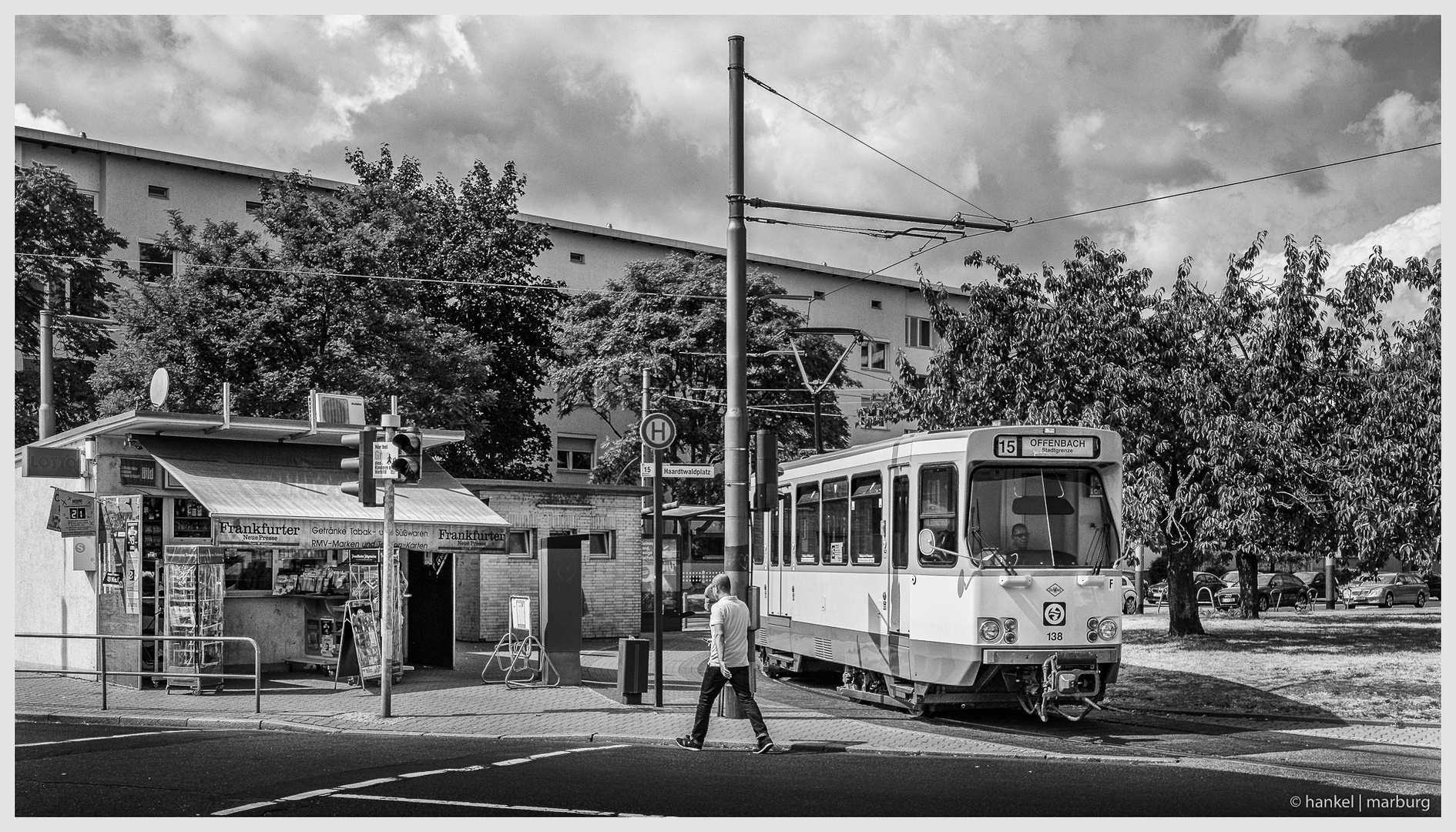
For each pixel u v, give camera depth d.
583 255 56.31
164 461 19.00
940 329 25.69
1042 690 14.53
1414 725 15.48
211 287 33.47
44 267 35.78
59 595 20.64
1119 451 15.16
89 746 13.35
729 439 15.61
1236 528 22.48
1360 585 49.72
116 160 45.22
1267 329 24.16
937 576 15.05
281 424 19.91
